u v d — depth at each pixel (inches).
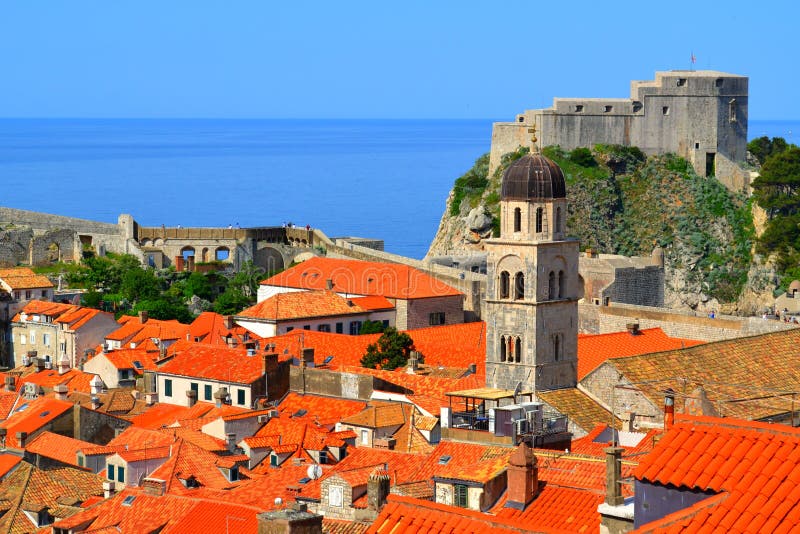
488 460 5438.0
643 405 7834.6
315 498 5738.2
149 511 6087.6
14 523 6934.1
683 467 3225.9
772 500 3090.6
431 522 3518.7
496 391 7780.5
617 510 3592.5
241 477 7313.0
